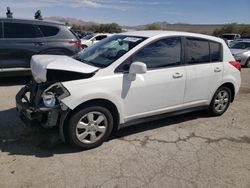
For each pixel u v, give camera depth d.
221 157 3.97
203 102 5.22
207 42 5.13
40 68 3.89
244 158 3.98
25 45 7.63
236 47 15.09
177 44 4.68
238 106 6.48
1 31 7.40
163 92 4.50
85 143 3.92
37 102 3.83
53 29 8.08
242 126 5.20
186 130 4.86
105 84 3.88
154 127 4.91
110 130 4.11
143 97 4.29
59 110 3.66
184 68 4.73
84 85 3.74
